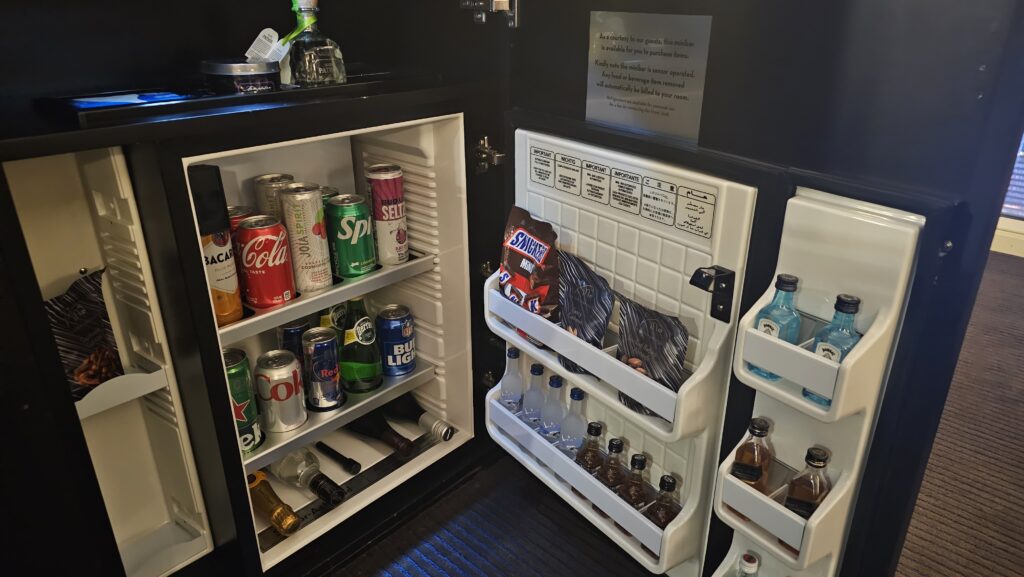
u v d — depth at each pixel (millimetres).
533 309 1438
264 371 1469
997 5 796
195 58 1450
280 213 1507
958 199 891
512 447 1669
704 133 1138
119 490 1479
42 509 1078
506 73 1457
